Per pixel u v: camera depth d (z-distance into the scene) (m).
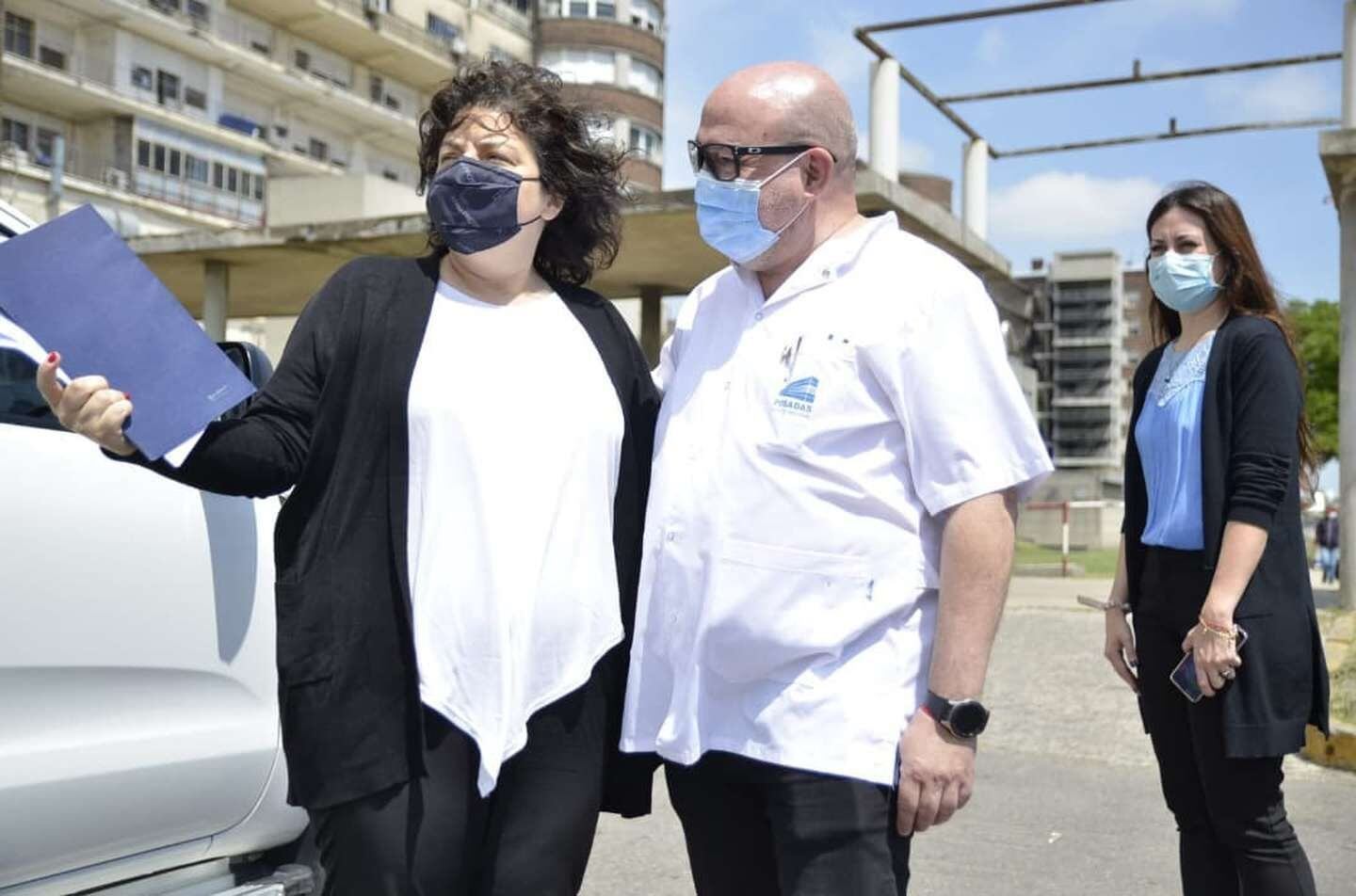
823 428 1.99
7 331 2.20
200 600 2.51
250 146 49.41
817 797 1.96
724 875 2.20
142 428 1.75
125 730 2.35
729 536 2.02
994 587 1.93
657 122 56.56
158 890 2.49
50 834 2.21
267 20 49.88
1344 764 5.75
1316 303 49.06
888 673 1.98
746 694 2.03
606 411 2.17
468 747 2.00
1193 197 2.88
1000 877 4.18
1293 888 2.71
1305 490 2.94
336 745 1.92
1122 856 4.44
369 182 39.22
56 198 40.72
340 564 1.95
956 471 1.93
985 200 16.48
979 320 1.99
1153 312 3.18
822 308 2.05
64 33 43.69
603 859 4.37
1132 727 6.74
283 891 2.59
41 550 2.19
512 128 2.15
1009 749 6.21
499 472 2.03
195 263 14.11
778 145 2.05
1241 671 2.67
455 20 55.12
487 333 2.12
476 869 2.04
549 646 2.04
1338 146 10.34
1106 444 97.19
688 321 2.34
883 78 13.75
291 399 1.96
